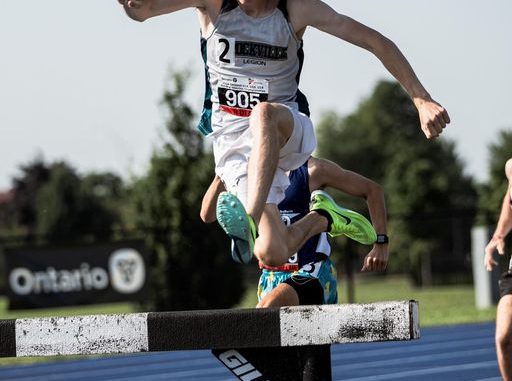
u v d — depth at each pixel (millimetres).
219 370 22172
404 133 154625
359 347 25953
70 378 21750
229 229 8148
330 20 9156
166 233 35094
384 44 9000
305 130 9312
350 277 36062
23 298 31016
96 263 31734
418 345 25781
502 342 10727
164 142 36031
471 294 53938
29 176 141500
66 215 110812
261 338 7555
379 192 11430
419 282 72062
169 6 9180
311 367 8195
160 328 7680
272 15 9234
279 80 9469
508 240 36625
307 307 7480
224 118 9594
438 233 89938
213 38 9367
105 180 123875
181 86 36250
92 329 7766
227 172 9625
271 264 9031
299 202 10555
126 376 21750
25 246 31156
